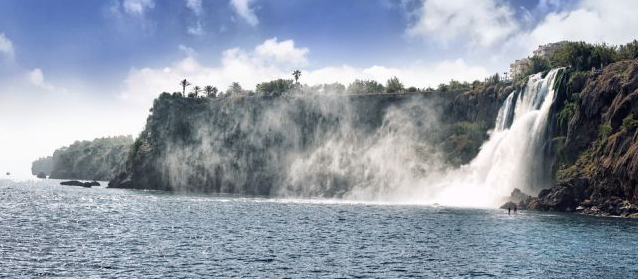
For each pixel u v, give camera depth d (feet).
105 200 528.63
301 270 185.16
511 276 180.45
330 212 417.08
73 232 270.87
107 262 192.03
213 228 295.48
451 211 430.20
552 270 190.60
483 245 243.40
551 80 521.65
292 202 550.77
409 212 419.33
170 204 485.97
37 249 214.90
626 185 394.93
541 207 434.71
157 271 179.32
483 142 615.98
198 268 185.37
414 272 184.44
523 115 527.81
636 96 422.00
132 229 286.87
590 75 483.51
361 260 204.54
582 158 454.40
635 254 223.92
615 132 432.25
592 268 195.11
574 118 470.80
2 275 168.96
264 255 212.02
